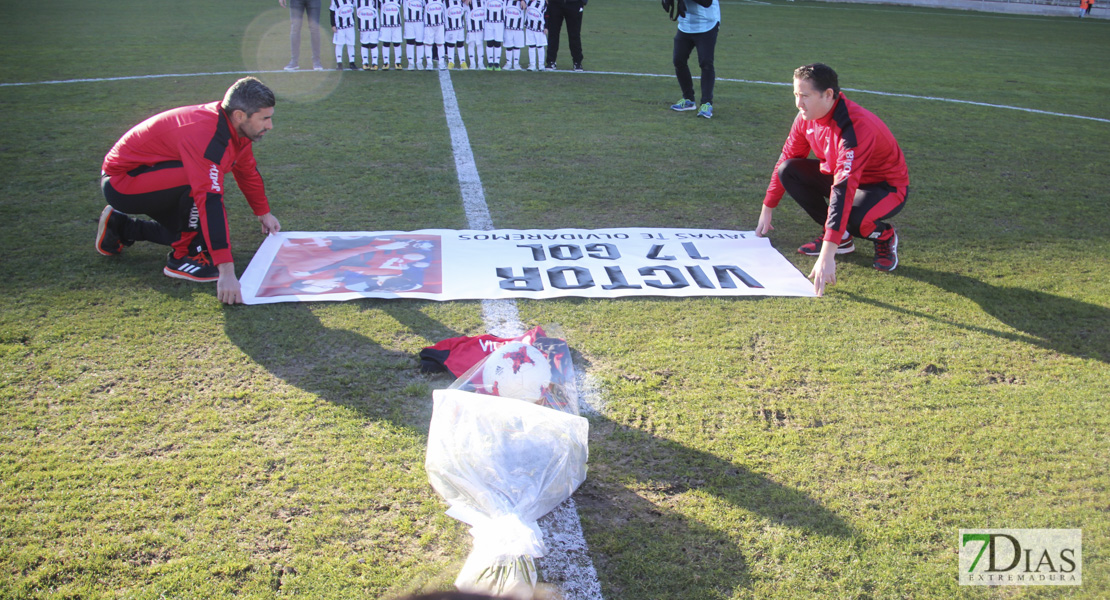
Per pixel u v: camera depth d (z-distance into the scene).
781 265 4.00
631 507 2.20
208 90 7.69
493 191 5.01
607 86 8.80
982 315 3.52
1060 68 12.30
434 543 2.04
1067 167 6.17
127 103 7.00
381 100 7.57
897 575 1.99
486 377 2.52
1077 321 3.49
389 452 2.39
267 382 2.75
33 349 2.90
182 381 2.74
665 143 6.41
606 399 2.72
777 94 8.76
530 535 1.89
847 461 2.44
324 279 3.59
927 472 2.40
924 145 6.70
